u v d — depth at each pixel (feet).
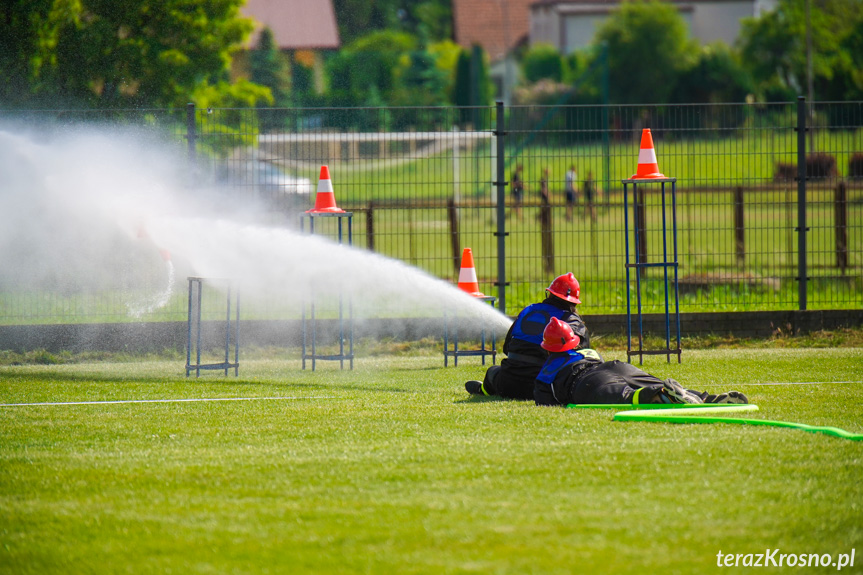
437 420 81.35
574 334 89.76
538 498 57.88
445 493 59.21
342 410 87.56
